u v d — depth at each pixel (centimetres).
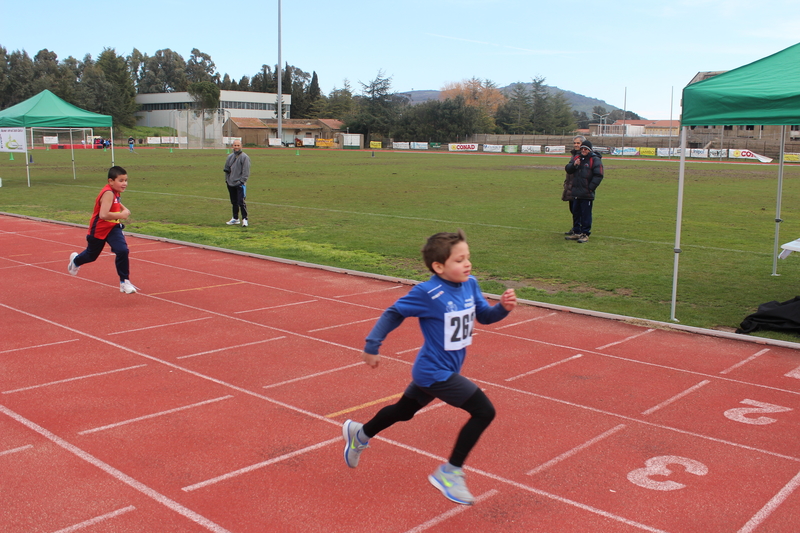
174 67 13788
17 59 10206
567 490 402
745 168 4547
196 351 664
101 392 552
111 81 10581
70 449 447
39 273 1029
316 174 3481
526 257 1198
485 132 10644
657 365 640
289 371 610
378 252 1243
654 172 4009
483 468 430
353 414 514
